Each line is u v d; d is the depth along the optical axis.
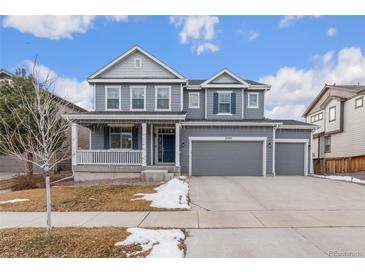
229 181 11.16
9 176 14.26
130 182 10.96
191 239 4.21
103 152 12.48
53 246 3.77
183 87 15.17
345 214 5.86
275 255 3.61
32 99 8.34
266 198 7.73
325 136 22.09
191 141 13.66
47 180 4.39
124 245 3.81
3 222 5.38
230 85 15.10
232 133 13.58
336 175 13.70
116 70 14.34
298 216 5.69
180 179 11.26
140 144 13.88
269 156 13.48
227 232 4.59
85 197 7.68
